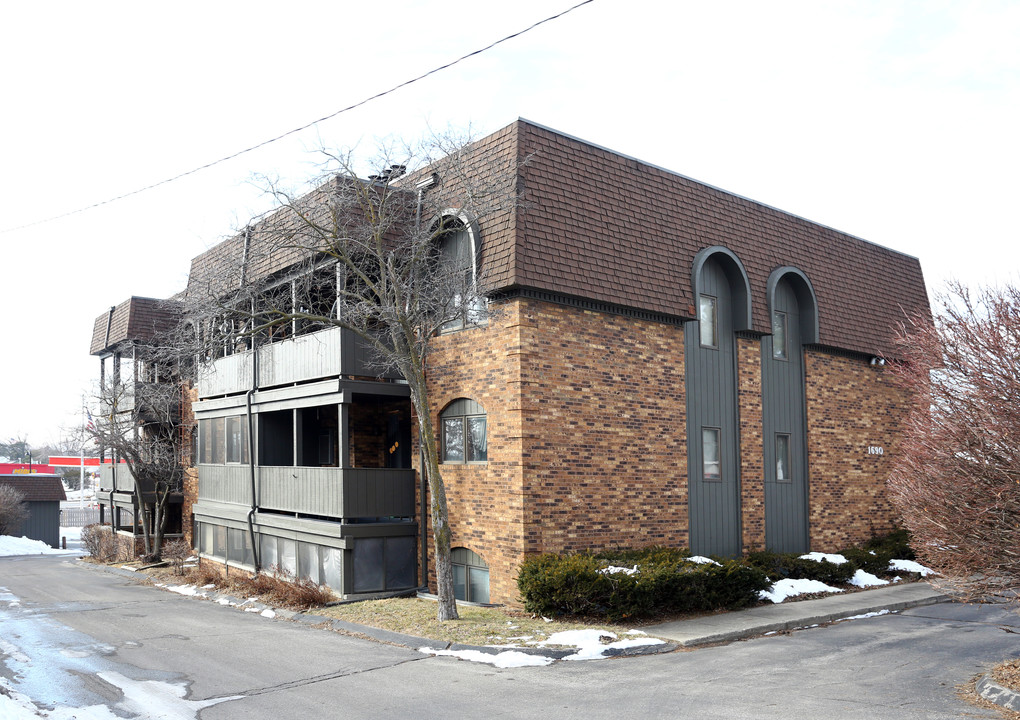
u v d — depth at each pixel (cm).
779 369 2148
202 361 1809
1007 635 1409
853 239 2445
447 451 1805
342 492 1777
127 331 3011
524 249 1579
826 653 1253
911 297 2586
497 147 1670
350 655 1262
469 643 1288
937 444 997
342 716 923
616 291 1722
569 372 1666
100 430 3097
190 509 3116
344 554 1775
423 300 1616
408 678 1100
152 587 2386
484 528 1670
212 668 1177
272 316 2191
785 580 1820
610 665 1170
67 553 4256
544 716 908
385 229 1623
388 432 2175
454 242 1781
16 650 1325
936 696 984
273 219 1778
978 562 961
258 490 2173
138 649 1327
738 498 1995
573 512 1645
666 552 1664
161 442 3067
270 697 1011
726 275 2042
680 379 1886
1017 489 911
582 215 1705
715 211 2025
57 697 1018
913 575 2091
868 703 951
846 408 2322
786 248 2195
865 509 2344
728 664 1172
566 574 1427
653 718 894
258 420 2216
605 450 1714
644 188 1864
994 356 966
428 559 1842
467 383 1728
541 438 1608
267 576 2006
